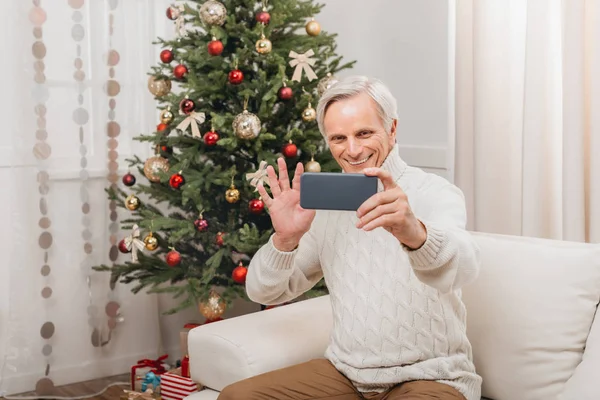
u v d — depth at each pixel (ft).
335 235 6.51
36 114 10.41
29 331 10.61
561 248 6.61
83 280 11.00
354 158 5.98
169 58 9.57
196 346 6.82
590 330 6.29
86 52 10.77
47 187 10.58
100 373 11.23
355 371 6.15
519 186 9.78
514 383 6.41
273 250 6.23
